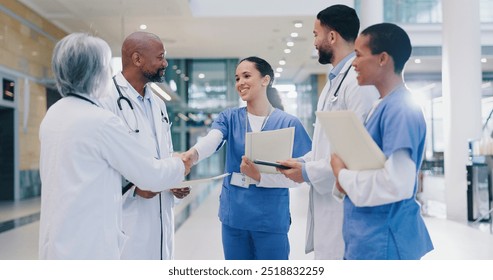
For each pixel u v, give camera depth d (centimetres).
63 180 156
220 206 244
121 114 209
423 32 1255
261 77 240
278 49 1273
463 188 713
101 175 162
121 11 877
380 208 145
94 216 158
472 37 715
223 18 956
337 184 150
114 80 216
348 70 186
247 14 942
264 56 1373
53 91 940
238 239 238
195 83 1447
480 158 690
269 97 254
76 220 155
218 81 1443
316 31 197
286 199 236
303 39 1144
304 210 760
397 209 144
